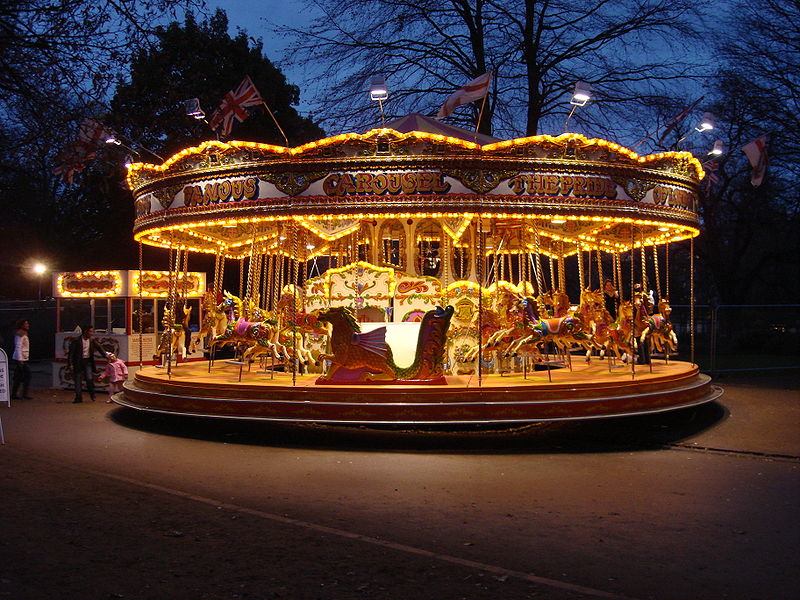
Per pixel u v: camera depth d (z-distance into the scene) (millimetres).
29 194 29641
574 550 6902
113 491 8938
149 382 14672
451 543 7090
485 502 8586
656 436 12844
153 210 15297
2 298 37375
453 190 12992
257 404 12750
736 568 6445
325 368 15742
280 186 13289
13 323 31719
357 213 13047
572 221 17141
